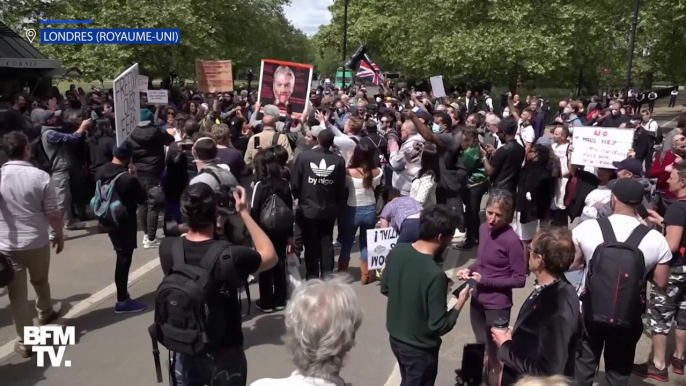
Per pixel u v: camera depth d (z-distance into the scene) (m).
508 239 4.31
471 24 29.70
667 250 4.08
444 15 30.61
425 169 6.64
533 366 3.19
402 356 3.67
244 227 4.81
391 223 6.29
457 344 5.69
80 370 4.93
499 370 4.11
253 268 3.23
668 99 51.50
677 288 4.87
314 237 6.50
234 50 33.44
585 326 3.99
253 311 6.20
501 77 30.36
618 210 4.20
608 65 34.94
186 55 25.14
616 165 5.68
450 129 8.78
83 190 9.48
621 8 30.59
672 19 22.09
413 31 35.09
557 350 3.17
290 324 2.35
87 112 11.02
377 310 6.38
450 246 8.62
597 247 3.95
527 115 10.48
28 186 5.01
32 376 4.81
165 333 3.10
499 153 7.11
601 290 3.84
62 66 20.08
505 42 27.20
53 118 8.85
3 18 23.11
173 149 7.04
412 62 33.78
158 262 7.79
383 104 15.95
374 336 5.75
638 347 5.70
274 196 5.79
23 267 5.09
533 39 27.11
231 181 5.21
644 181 5.93
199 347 3.06
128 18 22.19
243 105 13.60
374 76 13.66
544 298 3.30
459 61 28.61
